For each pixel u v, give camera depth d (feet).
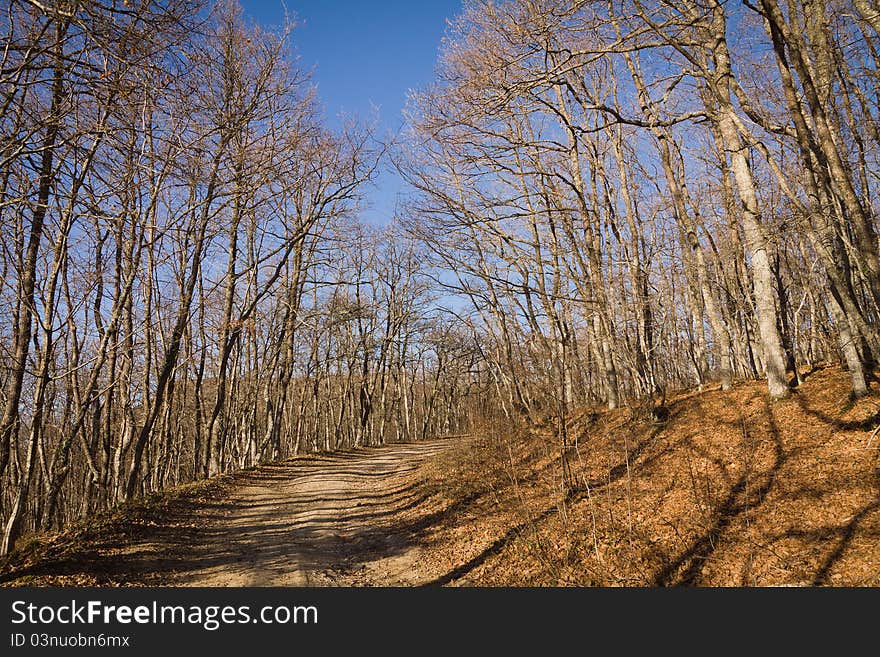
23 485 33.01
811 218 36.35
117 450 57.93
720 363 47.50
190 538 37.55
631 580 24.22
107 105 29.01
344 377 141.79
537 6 38.17
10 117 30.68
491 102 40.37
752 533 24.79
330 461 85.51
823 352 59.82
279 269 69.97
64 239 37.19
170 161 35.63
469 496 44.16
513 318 39.86
